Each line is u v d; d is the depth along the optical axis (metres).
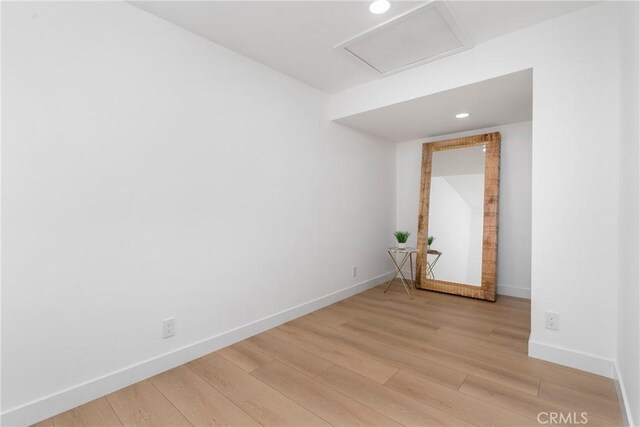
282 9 1.83
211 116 2.16
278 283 2.67
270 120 2.57
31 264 1.46
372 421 1.48
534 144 2.00
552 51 1.94
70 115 1.56
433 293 3.62
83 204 1.61
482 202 3.42
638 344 1.21
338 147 3.31
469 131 3.67
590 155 1.83
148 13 1.85
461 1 1.77
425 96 2.54
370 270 3.87
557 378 1.81
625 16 1.56
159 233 1.90
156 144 1.88
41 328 1.49
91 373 1.65
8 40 1.39
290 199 2.76
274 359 2.08
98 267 1.66
